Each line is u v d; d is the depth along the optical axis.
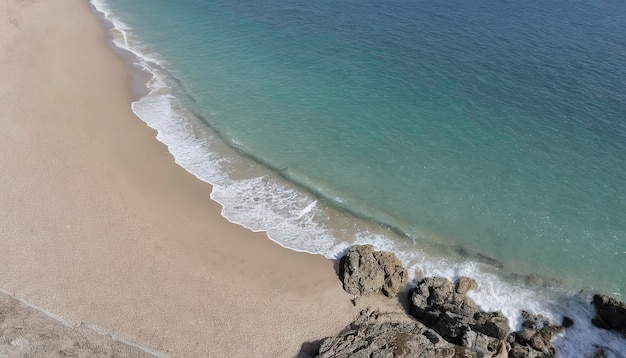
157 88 60.00
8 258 37.44
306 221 43.47
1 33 69.88
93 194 44.00
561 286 38.47
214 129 53.56
